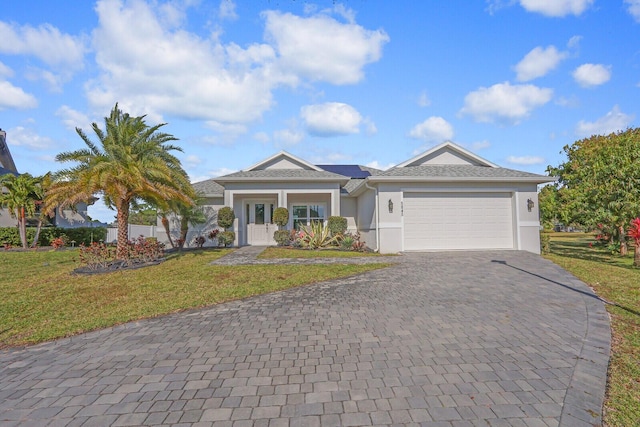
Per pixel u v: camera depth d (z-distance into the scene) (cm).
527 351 427
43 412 311
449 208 1496
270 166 1916
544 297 693
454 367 385
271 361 411
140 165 1236
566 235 3622
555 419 283
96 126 1240
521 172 1573
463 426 275
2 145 2608
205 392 340
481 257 1273
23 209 1822
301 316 595
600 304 638
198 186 2072
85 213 2569
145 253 1224
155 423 288
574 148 2109
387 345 454
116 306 695
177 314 630
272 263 1171
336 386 346
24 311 668
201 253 1467
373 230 1591
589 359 399
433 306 638
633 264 1168
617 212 1223
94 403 325
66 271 1096
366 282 870
